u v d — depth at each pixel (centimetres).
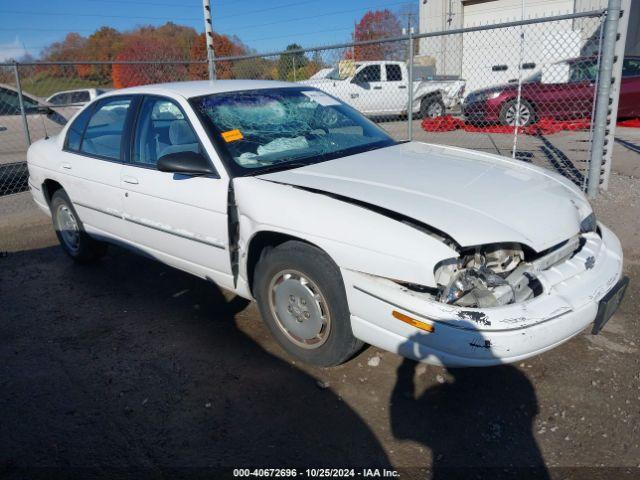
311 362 314
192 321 387
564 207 293
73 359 345
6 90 971
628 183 682
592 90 1070
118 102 422
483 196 288
